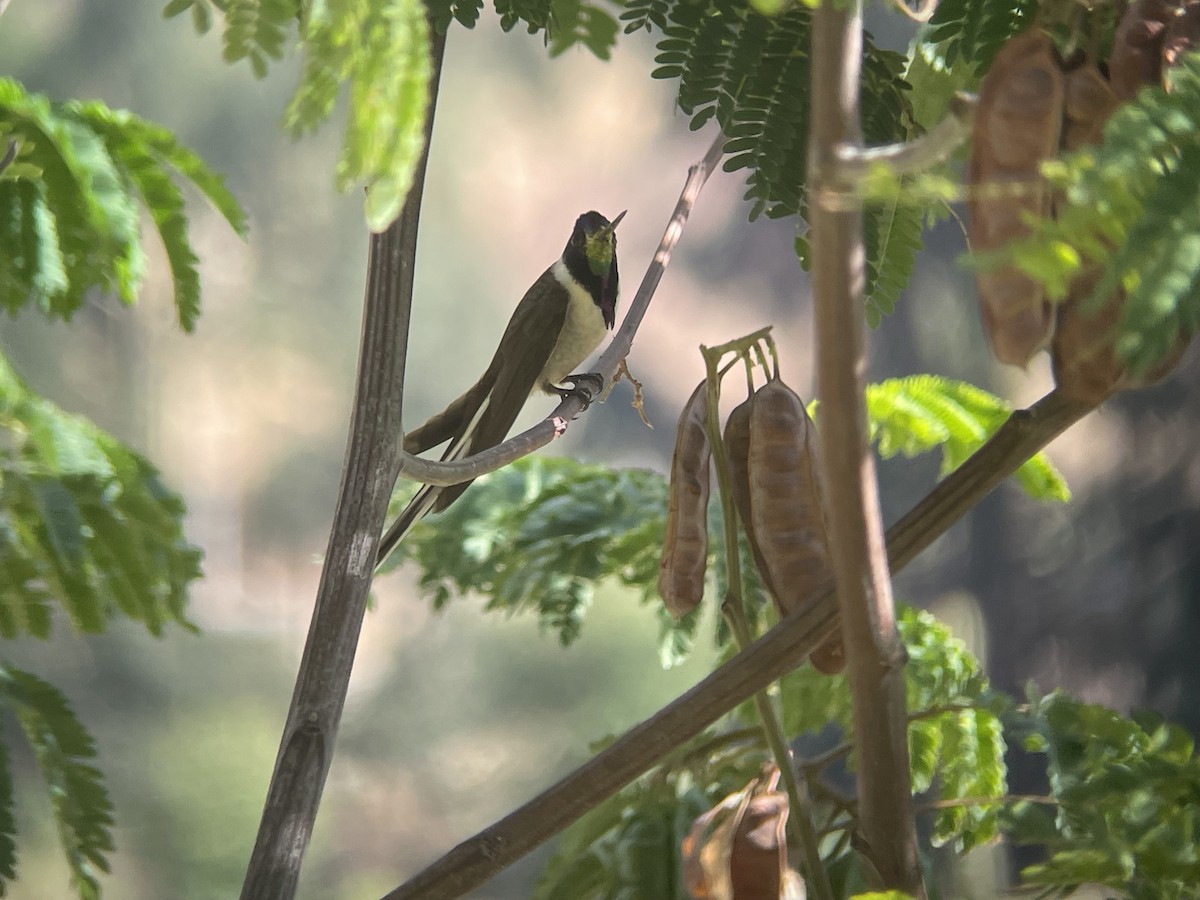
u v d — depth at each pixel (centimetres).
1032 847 597
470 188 3956
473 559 381
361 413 256
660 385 3791
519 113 3934
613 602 2742
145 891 2322
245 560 3703
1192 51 169
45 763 272
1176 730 281
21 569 262
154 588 269
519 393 515
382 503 256
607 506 382
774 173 250
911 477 1814
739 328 3775
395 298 257
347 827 2892
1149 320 134
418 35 149
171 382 3425
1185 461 1343
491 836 227
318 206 3316
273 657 3152
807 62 251
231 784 2538
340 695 249
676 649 344
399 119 146
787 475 234
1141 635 1391
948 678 317
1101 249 139
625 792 292
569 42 170
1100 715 281
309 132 153
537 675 2859
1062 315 169
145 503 267
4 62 2673
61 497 260
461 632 3086
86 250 275
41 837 1519
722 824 225
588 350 664
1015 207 166
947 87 304
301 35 154
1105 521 1509
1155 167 139
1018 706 284
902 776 196
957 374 1961
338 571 252
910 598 1852
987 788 304
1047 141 166
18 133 269
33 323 2895
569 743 2777
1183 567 1349
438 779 2964
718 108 252
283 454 3728
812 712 336
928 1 239
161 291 1081
